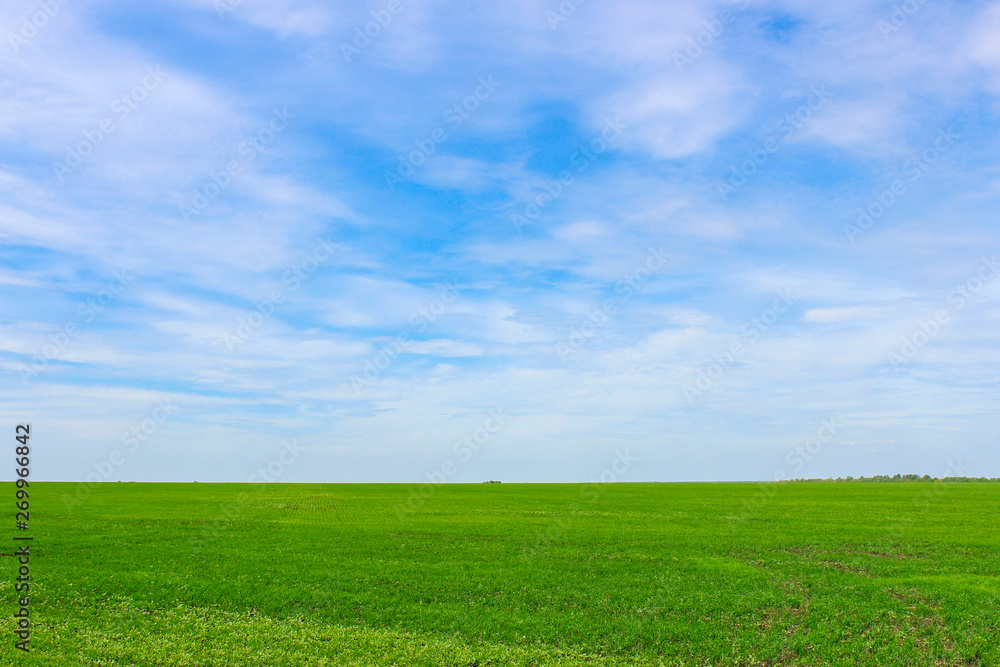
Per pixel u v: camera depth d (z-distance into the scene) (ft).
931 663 76.84
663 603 97.35
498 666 73.56
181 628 82.94
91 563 119.24
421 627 87.20
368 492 366.84
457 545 146.61
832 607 94.68
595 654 78.79
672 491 378.32
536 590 104.22
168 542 145.59
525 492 371.35
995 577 113.50
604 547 145.89
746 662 77.56
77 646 74.18
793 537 160.66
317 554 132.46
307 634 82.48
